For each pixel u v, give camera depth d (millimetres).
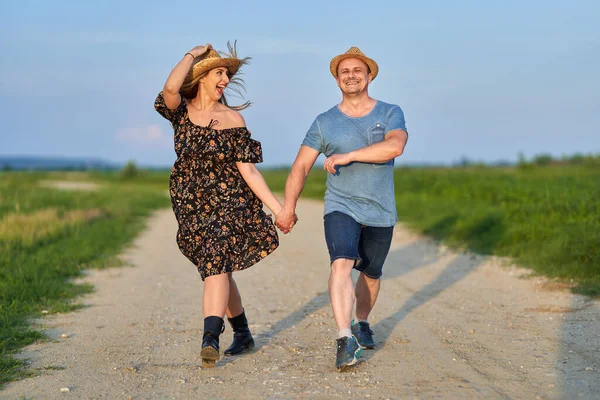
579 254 8391
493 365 4473
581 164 33156
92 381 4227
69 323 6039
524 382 4074
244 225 4504
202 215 4488
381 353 4848
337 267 4438
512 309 6387
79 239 12531
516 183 19484
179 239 4590
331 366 4508
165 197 33156
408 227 14836
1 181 50219
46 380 4250
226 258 4434
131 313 6520
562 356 4645
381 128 4523
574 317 5910
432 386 4023
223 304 4434
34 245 11078
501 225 11836
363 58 4516
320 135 4609
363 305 4977
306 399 3805
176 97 4383
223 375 4340
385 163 4570
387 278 8508
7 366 4520
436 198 21328
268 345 5145
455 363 4543
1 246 10359
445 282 8102
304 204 26578
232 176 4516
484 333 5434
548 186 16984
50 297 7230
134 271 9469
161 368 4535
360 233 4633
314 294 7438
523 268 8820
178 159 4523
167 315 6426
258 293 7559
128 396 3916
